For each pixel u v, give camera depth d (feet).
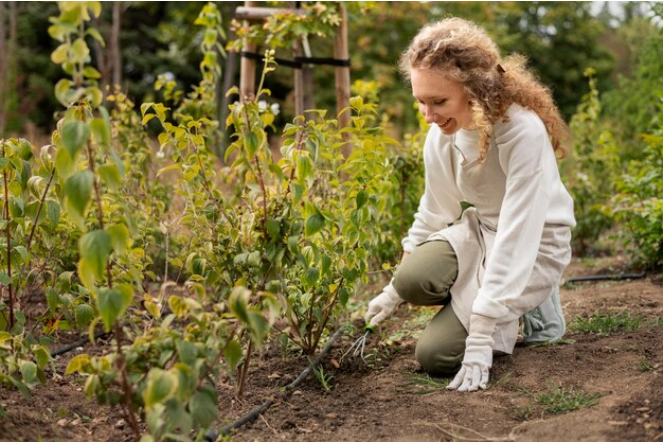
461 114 8.64
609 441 6.79
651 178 14.44
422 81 8.46
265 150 7.43
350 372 9.62
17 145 8.35
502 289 8.52
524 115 8.84
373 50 43.39
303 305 8.90
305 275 8.40
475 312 8.58
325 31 13.78
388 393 8.66
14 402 8.03
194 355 5.95
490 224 9.56
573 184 18.15
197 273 8.46
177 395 5.74
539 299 9.25
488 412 7.83
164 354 6.07
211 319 6.44
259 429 7.79
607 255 17.76
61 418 7.93
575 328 10.47
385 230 13.29
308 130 8.02
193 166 8.95
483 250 9.46
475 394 8.31
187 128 9.00
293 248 7.70
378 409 8.20
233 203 10.20
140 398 6.32
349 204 9.36
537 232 8.72
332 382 9.28
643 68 21.97
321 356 9.70
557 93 53.93
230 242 8.54
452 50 8.35
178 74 49.98
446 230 9.73
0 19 34.94
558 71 53.21
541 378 8.59
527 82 9.02
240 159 7.57
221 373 9.46
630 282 13.97
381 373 9.41
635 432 6.89
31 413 7.75
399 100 41.45
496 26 46.42
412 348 10.32
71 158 5.37
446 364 8.98
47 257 9.95
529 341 9.85
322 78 45.06
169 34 42.88
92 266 5.50
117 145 14.10
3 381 7.36
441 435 7.39
